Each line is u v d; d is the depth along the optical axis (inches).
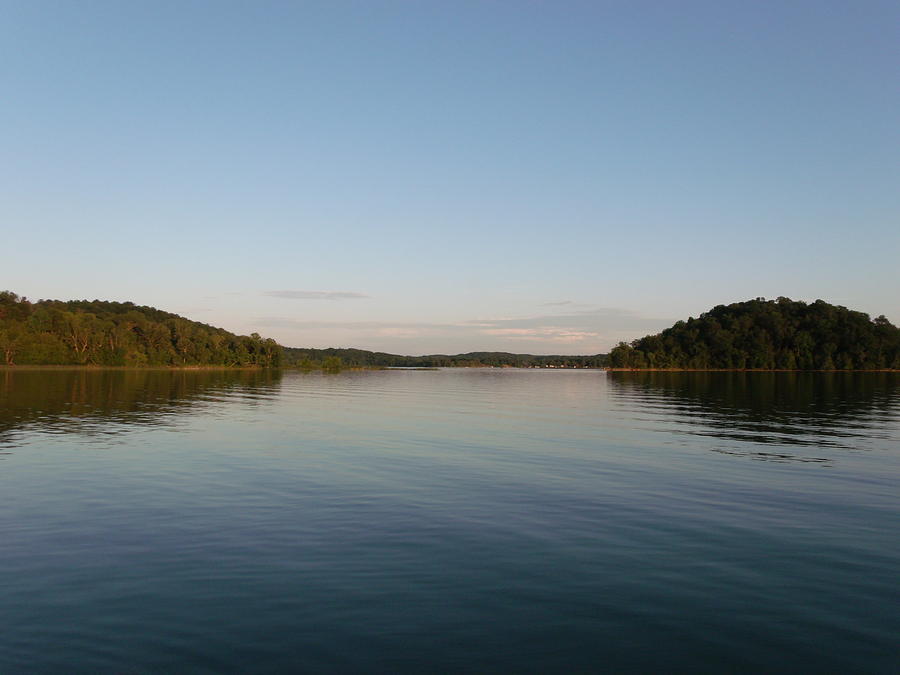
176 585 463.8
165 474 874.8
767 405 2279.8
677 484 821.9
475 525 623.8
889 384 4224.9
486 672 345.1
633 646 375.6
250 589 456.8
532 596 446.9
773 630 396.2
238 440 1226.6
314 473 890.1
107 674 339.6
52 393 2576.3
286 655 362.0
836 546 561.6
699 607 430.0
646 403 2405.3
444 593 451.5
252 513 666.2
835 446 1178.0
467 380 5674.2
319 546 555.5
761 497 748.0
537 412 1969.7
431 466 952.9
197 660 355.6
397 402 2436.0
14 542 563.5
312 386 3905.0
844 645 377.4
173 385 3553.2
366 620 407.2
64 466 928.9
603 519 647.1
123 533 591.8
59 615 411.8
